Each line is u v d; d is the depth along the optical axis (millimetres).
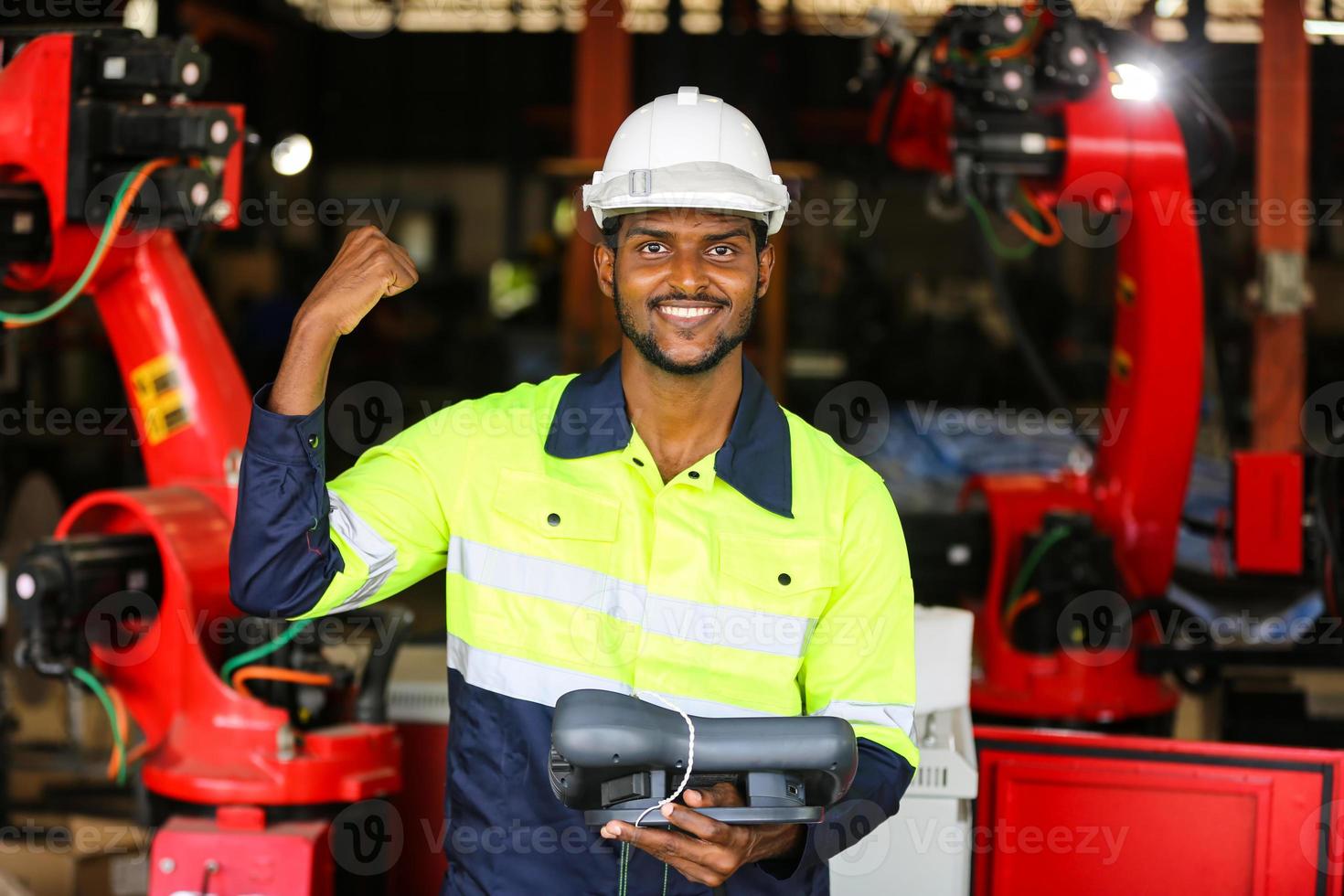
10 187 2600
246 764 2504
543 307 13320
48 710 4023
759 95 9656
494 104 13078
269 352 9875
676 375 1833
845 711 1863
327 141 13094
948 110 4039
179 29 8008
